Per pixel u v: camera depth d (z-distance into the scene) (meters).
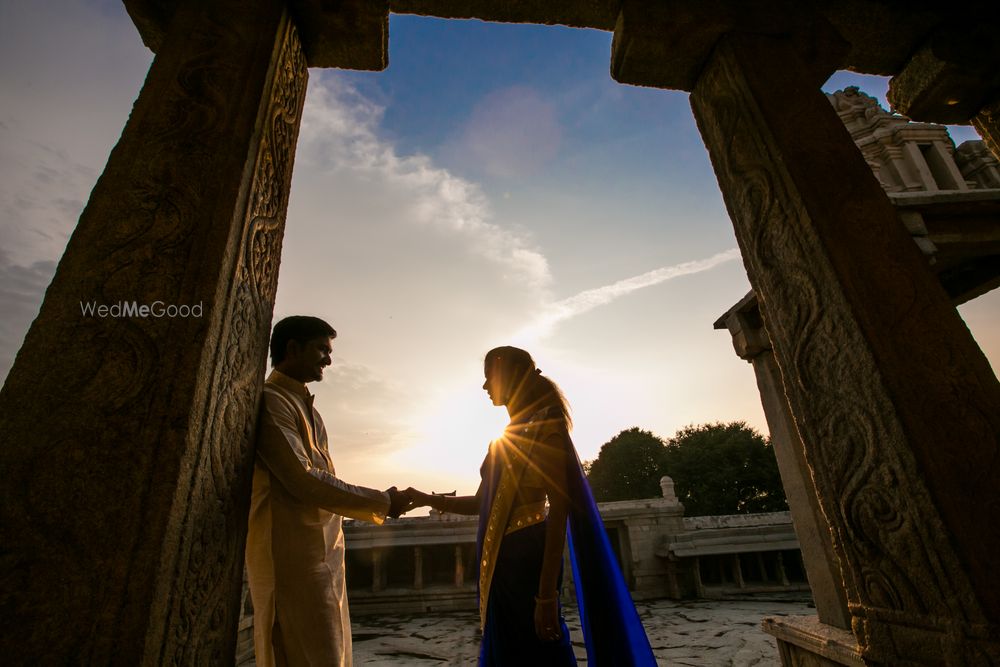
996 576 1.22
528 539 1.61
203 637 1.09
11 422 1.03
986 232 3.15
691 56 2.20
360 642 7.68
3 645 0.87
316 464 1.56
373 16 1.93
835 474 1.62
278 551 1.35
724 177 2.16
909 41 2.55
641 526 13.46
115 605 0.91
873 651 1.48
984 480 1.34
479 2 2.14
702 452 26.70
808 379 1.72
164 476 1.01
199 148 1.41
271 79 1.66
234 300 1.33
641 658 1.56
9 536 0.94
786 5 2.19
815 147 1.84
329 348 1.82
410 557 12.95
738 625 8.00
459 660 6.12
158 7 1.88
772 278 1.88
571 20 2.21
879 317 1.52
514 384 1.88
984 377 1.47
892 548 1.43
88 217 1.28
